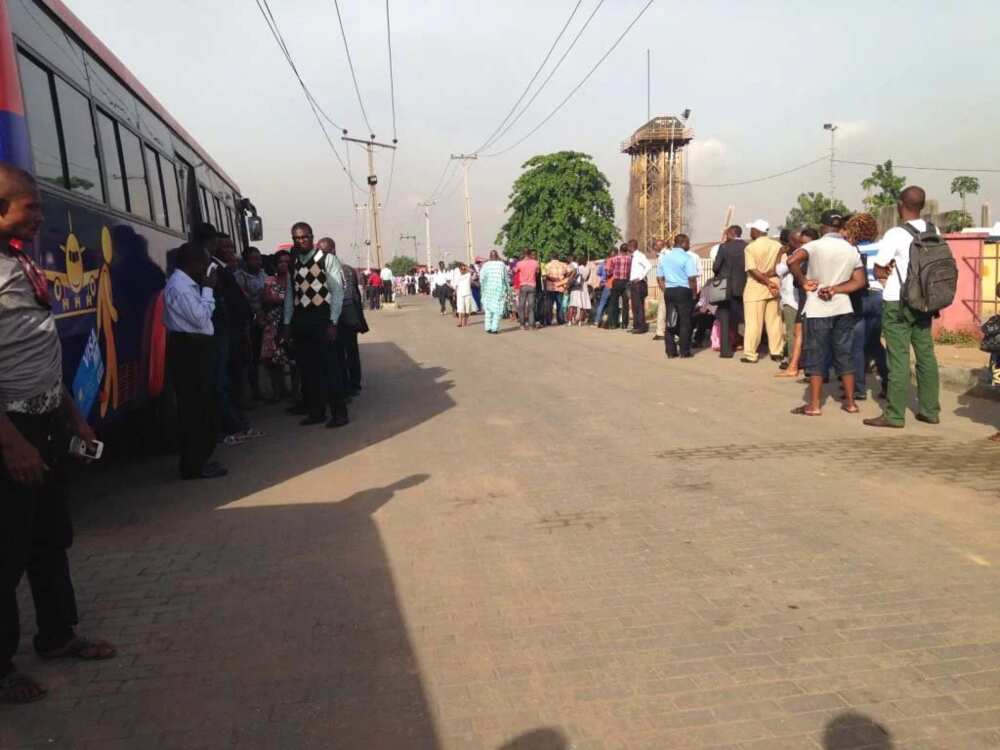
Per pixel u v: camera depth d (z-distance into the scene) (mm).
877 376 10141
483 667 3328
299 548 4777
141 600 4094
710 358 12547
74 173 5207
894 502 5211
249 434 8031
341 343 9578
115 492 6141
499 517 5211
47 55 4922
